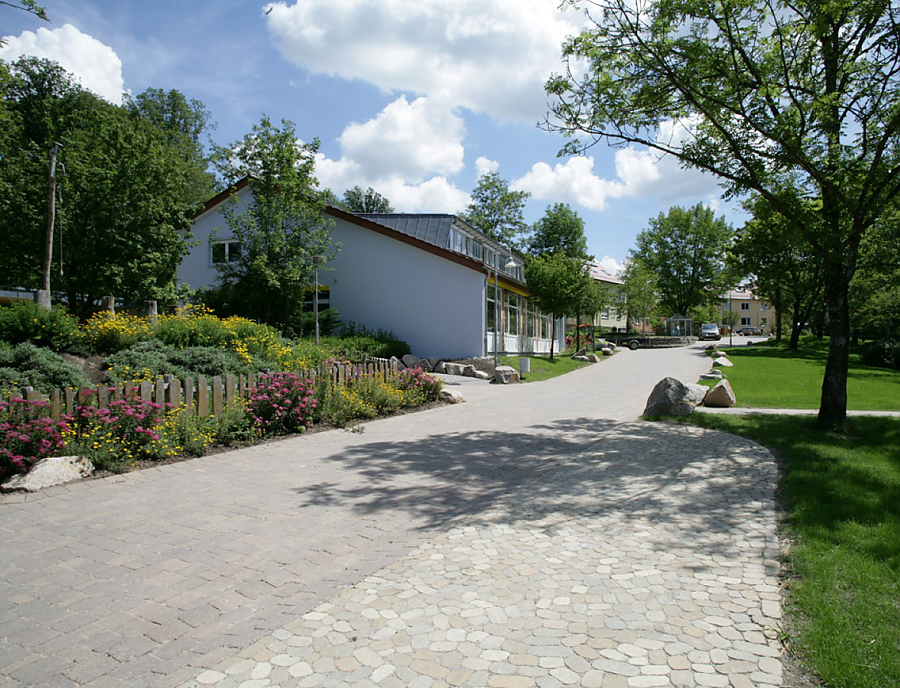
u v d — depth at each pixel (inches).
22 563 168.9
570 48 404.8
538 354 1267.2
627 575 155.2
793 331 1408.7
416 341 924.6
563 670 110.3
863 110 375.2
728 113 405.7
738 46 386.6
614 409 504.1
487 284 970.7
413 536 191.9
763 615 130.6
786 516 202.5
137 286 829.8
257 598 146.8
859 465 274.5
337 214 943.7
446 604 140.8
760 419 430.6
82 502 227.0
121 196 805.9
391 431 387.9
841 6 343.0
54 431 263.0
